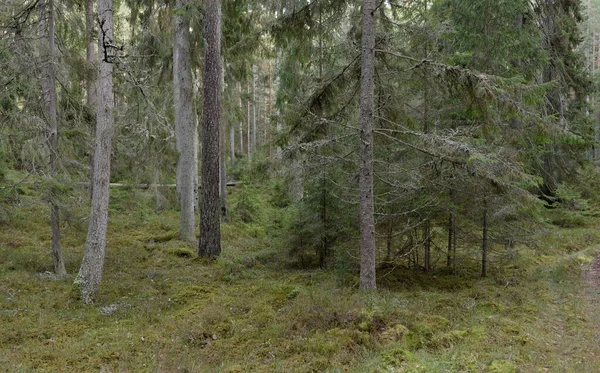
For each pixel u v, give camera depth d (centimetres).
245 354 652
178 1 1378
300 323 742
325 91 995
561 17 1522
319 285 992
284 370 584
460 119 1104
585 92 1723
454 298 902
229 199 2256
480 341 660
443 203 1038
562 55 1592
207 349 673
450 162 923
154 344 689
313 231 1146
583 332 721
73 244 1398
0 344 690
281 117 1120
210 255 1319
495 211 1047
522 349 635
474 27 1197
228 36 1559
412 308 812
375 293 873
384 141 1043
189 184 1535
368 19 891
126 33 2083
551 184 1780
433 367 559
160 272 1167
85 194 1088
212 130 1308
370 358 602
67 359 635
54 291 961
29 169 1054
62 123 1114
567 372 560
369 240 913
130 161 1698
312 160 987
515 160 1024
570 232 1560
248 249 1514
